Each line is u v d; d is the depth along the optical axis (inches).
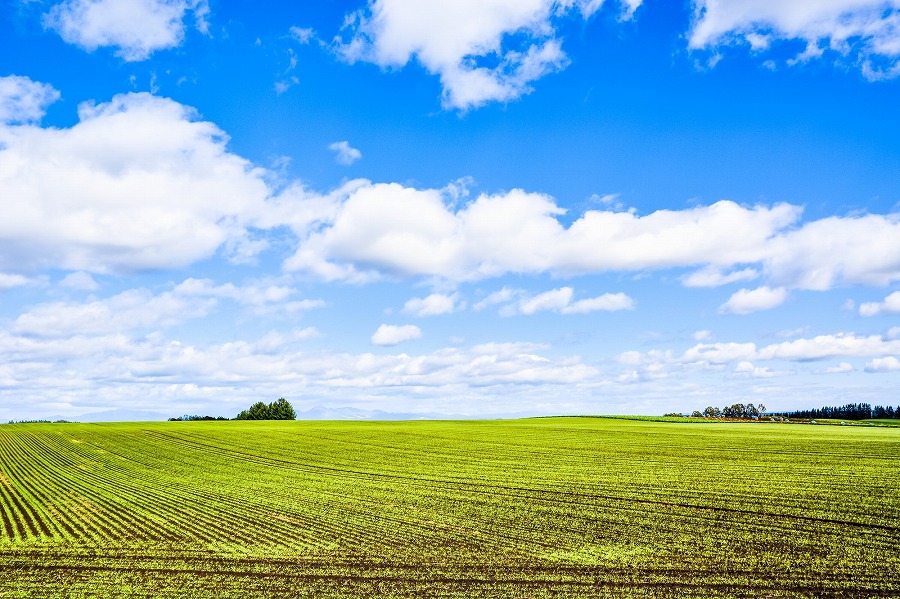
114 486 1218.0
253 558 683.4
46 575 628.4
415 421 3777.1
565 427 2807.6
